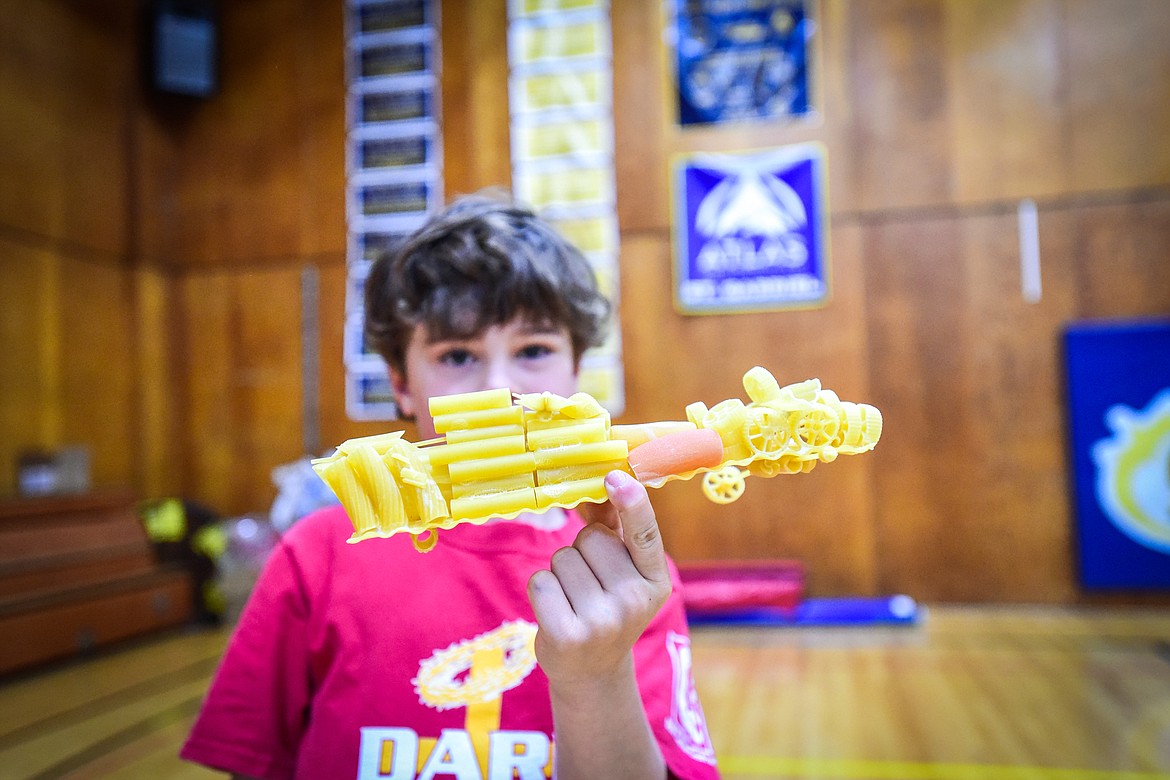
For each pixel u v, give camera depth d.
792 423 0.71
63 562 4.11
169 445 5.52
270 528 4.85
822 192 4.80
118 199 5.39
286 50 5.46
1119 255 4.55
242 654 1.00
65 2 5.04
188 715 3.15
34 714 3.19
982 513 4.64
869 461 4.73
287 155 5.45
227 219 5.52
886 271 4.76
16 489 4.63
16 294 4.73
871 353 4.76
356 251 5.34
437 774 0.91
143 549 4.59
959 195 4.71
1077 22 4.61
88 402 5.13
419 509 0.65
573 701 0.74
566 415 0.69
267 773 0.97
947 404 4.69
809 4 4.83
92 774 2.60
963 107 4.71
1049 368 4.61
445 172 5.21
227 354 5.50
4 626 3.67
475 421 0.68
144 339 5.41
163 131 5.58
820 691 3.27
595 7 5.04
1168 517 4.41
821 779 2.43
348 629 0.97
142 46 5.50
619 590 0.70
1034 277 4.62
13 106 4.73
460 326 1.02
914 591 4.67
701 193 4.90
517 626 0.97
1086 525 4.49
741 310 4.87
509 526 1.04
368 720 0.93
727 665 3.67
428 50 5.24
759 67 4.88
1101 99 4.59
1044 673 3.46
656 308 4.94
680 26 4.95
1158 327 4.44
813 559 4.75
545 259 1.07
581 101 5.04
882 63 4.79
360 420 5.32
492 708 0.93
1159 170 4.52
